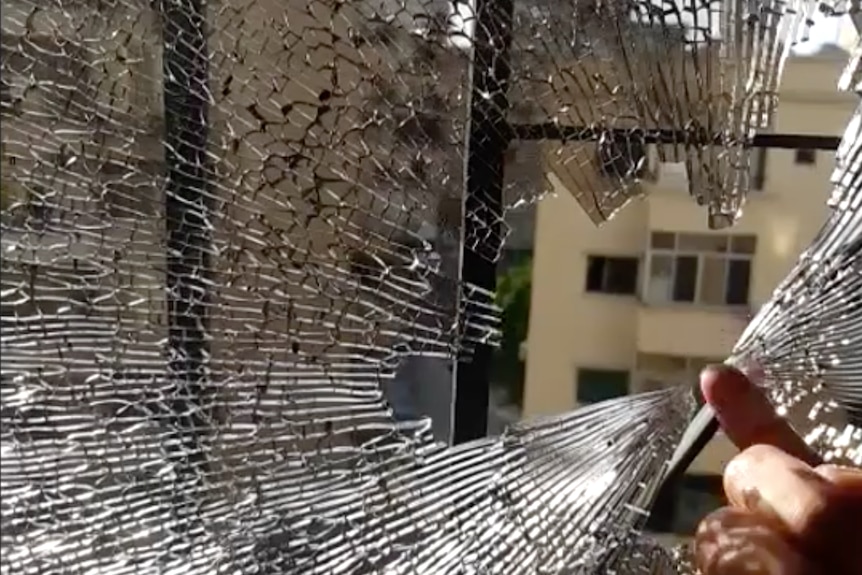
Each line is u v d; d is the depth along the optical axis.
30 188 0.43
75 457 0.44
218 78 0.45
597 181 0.47
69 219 0.43
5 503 0.42
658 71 0.46
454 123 0.46
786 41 0.45
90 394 0.44
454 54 0.46
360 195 0.46
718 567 0.41
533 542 0.47
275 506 0.46
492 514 0.47
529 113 0.46
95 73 0.44
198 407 0.45
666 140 0.47
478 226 0.47
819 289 0.46
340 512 0.47
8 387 0.42
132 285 0.44
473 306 0.48
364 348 0.47
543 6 0.45
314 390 0.47
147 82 0.44
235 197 0.45
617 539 0.47
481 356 0.48
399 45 0.46
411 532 0.47
